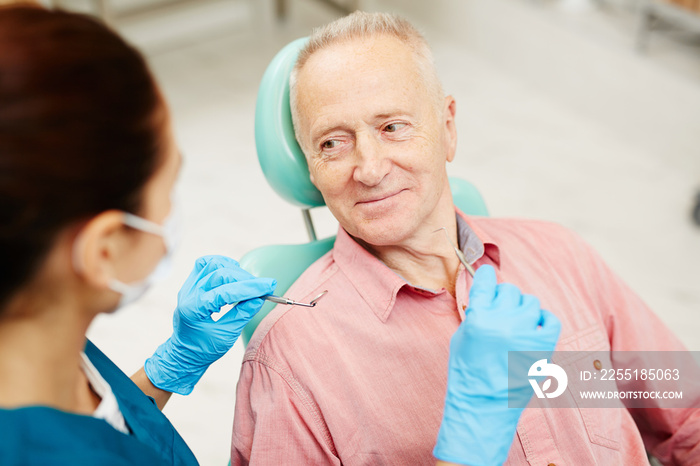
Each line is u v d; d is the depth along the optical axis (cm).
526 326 82
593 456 106
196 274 106
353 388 102
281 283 119
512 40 352
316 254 124
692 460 117
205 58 380
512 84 355
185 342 101
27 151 54
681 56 304
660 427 120
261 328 107
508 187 289
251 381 107
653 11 301
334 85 100
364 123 99
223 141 319
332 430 101
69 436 65
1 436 60
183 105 344
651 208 277
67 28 58
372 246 112
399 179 100
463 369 83
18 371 64
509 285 88
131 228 64
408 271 112
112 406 76
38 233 57
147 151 62
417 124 101
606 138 317
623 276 248
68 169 56
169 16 409
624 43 313
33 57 55
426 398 103
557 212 276
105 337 224
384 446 101
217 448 192
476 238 114
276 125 114
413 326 106
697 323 229
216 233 267
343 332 106
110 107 58
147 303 237
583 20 331
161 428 84
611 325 120
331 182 103
